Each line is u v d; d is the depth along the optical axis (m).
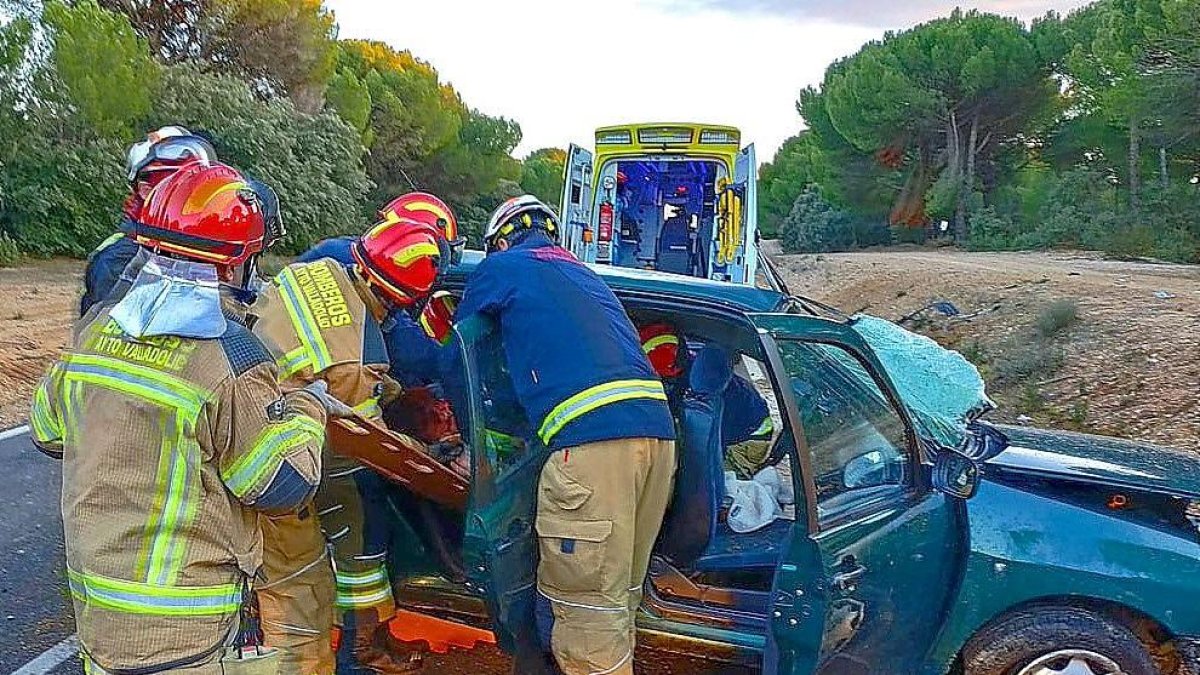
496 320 3.33
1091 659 3.28
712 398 3.90
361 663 3.57
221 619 2.25
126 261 3.80
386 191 43.62
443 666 4.13
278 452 2.24
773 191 61.03
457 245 3.83
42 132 22.75
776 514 4.08
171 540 2.17
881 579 3.22
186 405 2.14
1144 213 30.03
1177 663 3.41
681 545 3.70
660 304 3.78
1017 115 44.22
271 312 3.15
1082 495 3.50
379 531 3.44
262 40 34.66
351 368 3.11
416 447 3.27
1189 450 7.69
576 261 3.44
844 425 3.47
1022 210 41.31
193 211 2.18
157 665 2.17
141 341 2.18
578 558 3.10
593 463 3.09
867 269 26.75
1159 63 25.25
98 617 2.17
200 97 28.48
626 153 12.51
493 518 3.04
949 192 43.91
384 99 42.44
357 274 3.28
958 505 3.43
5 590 4.64
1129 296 14.02
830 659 3.11
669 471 3.29
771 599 3.14
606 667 3.17
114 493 2.14
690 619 3.51
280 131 30.69
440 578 3.64
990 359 12.32
